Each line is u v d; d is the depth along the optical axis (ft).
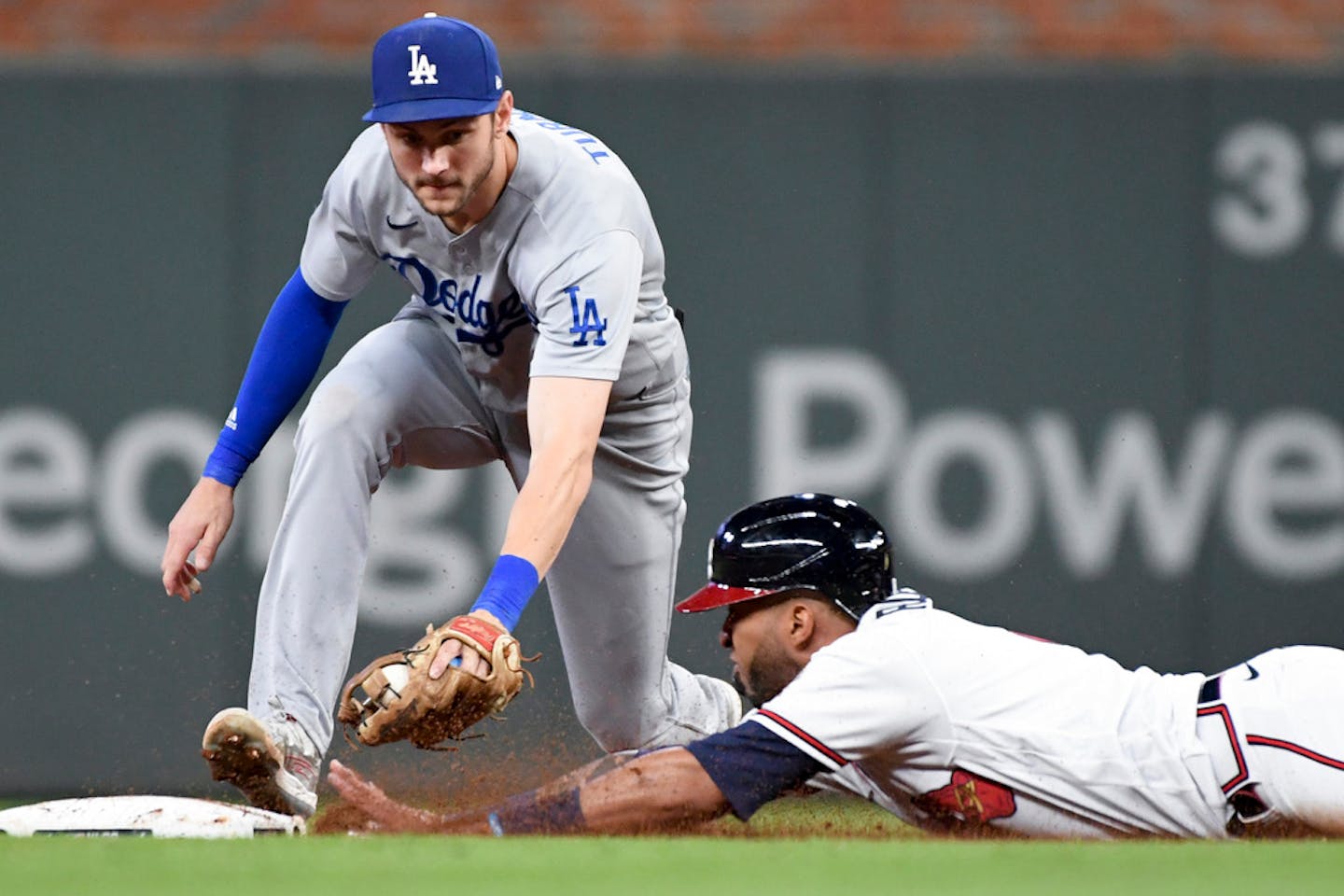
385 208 42.80
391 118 37.86
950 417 78.07
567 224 40.37
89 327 75.87
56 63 75.72
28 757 74.64
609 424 46.96
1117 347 78.43
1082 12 81.46
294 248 76.54
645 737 53.11
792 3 81.82
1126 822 37.47
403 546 76.48
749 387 77.61
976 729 37.17
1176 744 37.35
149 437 75.92
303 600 43.83
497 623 35.86
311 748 43.01
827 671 37.01
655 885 27.73
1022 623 77.77
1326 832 37.06
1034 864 30.07
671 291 77.66
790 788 37.17
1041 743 37.11
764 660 40.34
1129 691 38.06
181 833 38.34
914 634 37.52
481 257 42.06
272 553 44.52
